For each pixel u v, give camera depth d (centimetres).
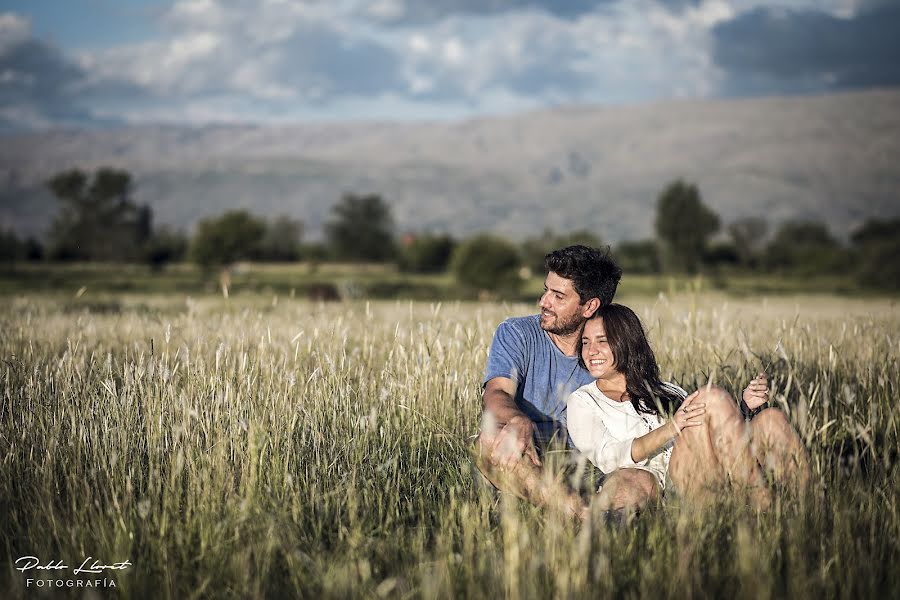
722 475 317
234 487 311
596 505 259
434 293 5066
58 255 11700
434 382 434
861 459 364
